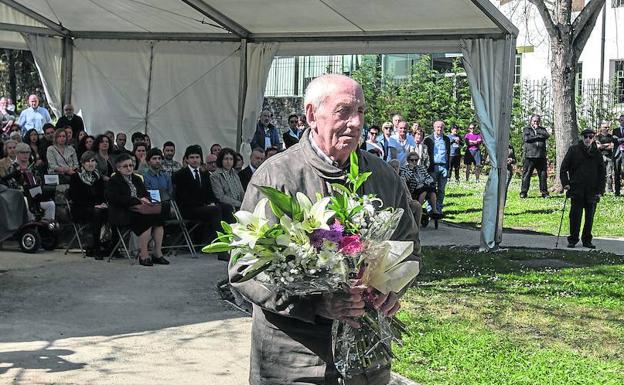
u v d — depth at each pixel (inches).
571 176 533.0
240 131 593.0
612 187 876.0
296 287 105.2
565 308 340.5
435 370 246.7
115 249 433.4
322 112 114.6
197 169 473.7
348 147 114.4
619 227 651.5
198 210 466.0
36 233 447.8
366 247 105.9
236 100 594.9
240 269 110.3
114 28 620.1
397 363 250.7
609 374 246.2
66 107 621.0
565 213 707.4
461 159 1049.5
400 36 519.5
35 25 624.1
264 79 580.1
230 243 105.8
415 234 126.8
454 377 238.4
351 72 1097.4
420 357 259.1
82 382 230.2
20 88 1385.3
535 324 311.7
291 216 105.3
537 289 378.6
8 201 413.1
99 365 247.3
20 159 458.9
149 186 455.2
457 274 418.0
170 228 480.1
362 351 112.7
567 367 252.7
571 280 406.6
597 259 480.7
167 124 623.2
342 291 107.7
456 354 263.9
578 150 531.5
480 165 1015.6
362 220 106.4
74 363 248.4
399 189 125.4
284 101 1062.4
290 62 1130.7
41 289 354.3
